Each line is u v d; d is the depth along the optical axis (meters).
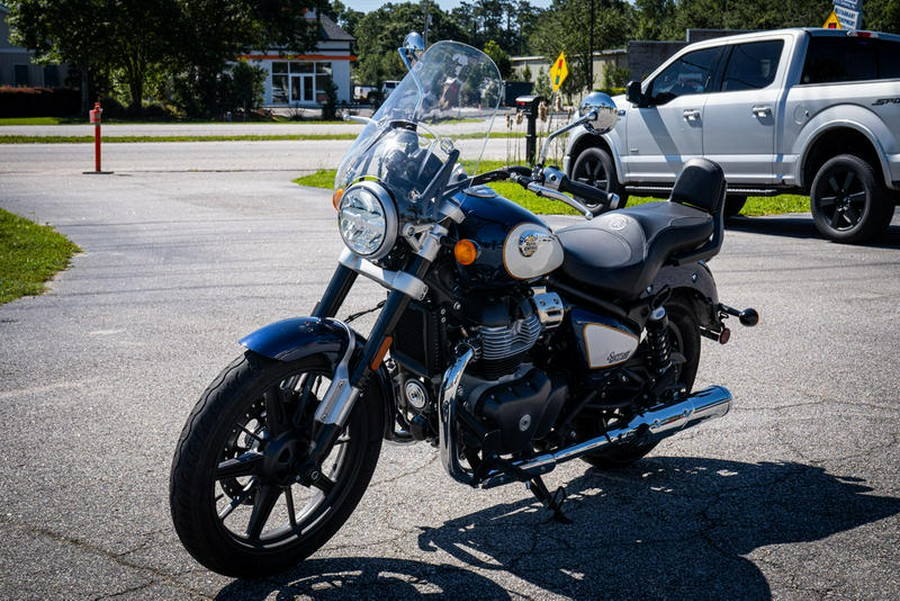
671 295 4.41
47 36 48.44
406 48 3.75
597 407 4.03
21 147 25.47
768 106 10.38
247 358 3.24
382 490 4.16
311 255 9.48
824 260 9.25
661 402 4.23
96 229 11.21
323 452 3.35
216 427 3.10
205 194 14.82
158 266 8.92
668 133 11.38
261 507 3.36
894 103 9.39
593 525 3.82
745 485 4.21
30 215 12.41
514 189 14.52
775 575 3.40
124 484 4.11
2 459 4.36
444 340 3.50
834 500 4.04
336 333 3.34
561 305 3.69
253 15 53.53
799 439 4.73
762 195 10.65
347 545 3.63
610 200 3.55
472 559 3.52
